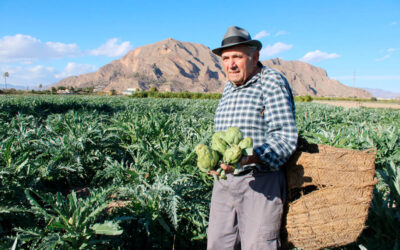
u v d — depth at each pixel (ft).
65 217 7.82
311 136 17.12
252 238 6.98
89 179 16.99
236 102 7.13
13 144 14.48
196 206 10.30
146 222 9.05
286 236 7.11
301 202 6.78
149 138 18.72
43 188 13.34
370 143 16.89
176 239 9.95
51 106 48.39
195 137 17.24
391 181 9.68
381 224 8.94
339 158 6.43
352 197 6.45
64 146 16.21
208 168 5.67
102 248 8.54
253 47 6.64
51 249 7.14
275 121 6.53
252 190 6.95
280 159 6.23
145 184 11.80
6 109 35.58
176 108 57.21
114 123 22.77
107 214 10.42
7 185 10.03
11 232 9.37
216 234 7.63
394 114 48.60
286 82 6.77
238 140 5.95
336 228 6.61
